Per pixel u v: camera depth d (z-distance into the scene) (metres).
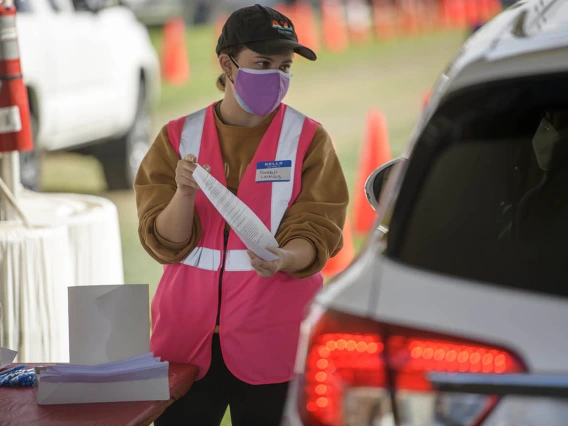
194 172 6.35
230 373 6.77
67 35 18.66
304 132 6.84
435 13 52.88
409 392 3.87
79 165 25.75
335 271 15.53
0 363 6.78
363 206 18.17
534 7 5.09
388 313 3.96
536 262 3.95
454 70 4.65
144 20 56.34
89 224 9.84
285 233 6.67
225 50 6.76
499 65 4.47
